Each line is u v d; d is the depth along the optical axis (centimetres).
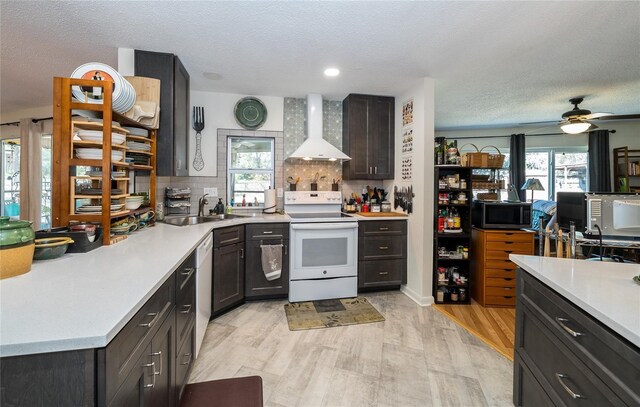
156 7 182
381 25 203
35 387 71
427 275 307
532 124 554
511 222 322
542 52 246
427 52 245
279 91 343
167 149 245
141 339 99
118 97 182
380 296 327
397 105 362
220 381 181
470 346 226
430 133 305
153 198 242
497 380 187
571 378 108
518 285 154
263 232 301
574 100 388
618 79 312
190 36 217
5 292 98
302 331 245
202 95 343
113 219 196
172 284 137
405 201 342
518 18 194
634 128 547
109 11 186
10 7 181
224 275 269
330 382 183
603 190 548
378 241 329
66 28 205
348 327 254
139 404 98
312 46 234
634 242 215
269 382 182
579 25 203
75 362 72
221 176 348
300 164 371
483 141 602
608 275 127
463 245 332
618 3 177
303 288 308
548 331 125
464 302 323
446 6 181
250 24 201
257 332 243
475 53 247
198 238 197
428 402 167
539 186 487
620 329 81
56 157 164
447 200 323
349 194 386
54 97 162
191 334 179
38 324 76
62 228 160
